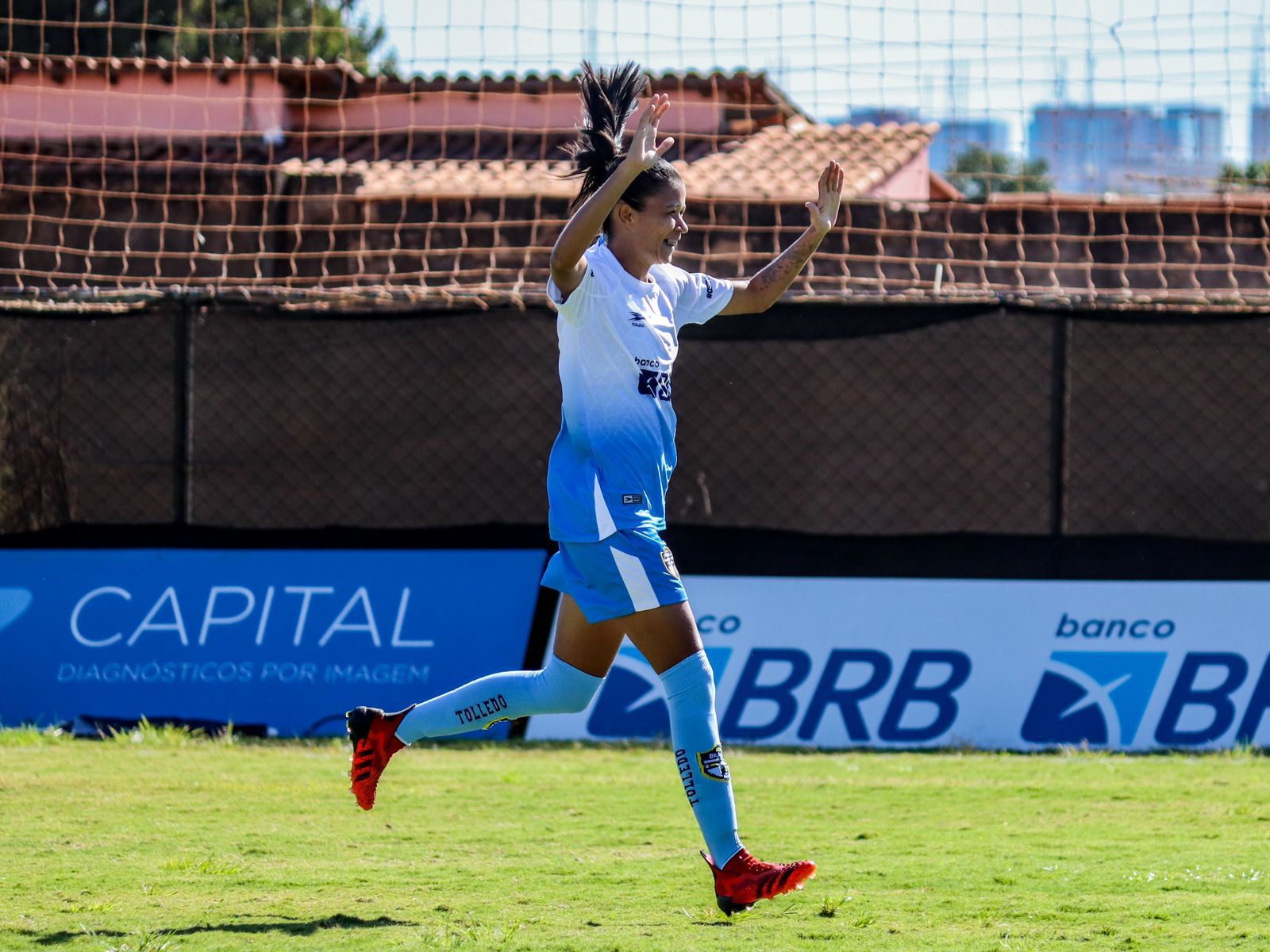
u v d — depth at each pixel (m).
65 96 49.97
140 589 27.22
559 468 13.97
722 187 49.69
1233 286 42.34
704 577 27.05
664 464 14.02
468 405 27.88
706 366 27.78
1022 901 15.07
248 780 22.19
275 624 27.09
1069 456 27.56
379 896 15.06
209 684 26.88
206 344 27.77
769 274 15.31
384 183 48.94
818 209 15.33
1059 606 26.92
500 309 28.03
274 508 27.61
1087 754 25.83
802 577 27.00
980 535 27.05
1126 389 27.61
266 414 27.73
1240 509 27.53
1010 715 26.61
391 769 23.55
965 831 19.08
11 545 27.20
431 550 27.38
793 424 27.69
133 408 27.58
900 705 26.62
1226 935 13.68
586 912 14.45
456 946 12.96
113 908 14.37
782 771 23.80
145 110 52.66
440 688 26.80
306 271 43.16
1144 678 26.72
